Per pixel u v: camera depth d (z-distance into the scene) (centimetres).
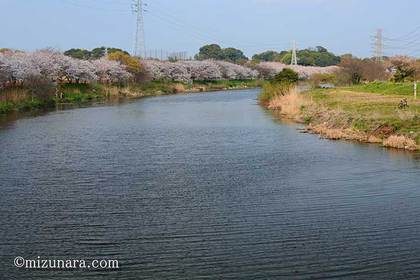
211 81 11262
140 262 1112
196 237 1267
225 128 3466
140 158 2323
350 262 1109
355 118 3127
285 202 1583
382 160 2231
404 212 1474
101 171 2038
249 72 12650
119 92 7519
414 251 1172
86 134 3155
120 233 1297
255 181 1864
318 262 1109
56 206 1538
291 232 1302
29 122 3806
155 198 1631
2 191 1714
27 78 5278
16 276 1041
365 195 1662
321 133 3092
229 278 1029
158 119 4094
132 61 8750
